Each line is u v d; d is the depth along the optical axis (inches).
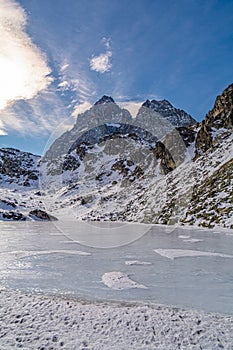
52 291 164.4
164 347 100.3
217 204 662.5
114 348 99.3
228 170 770.2
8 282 184.4
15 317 126.1
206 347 100.1
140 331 112.0
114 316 126.1
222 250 312.5
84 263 247.3
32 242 398.9
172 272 211.3
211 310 134.0
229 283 179.9
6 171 3297.2
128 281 185.5
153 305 140.7
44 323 120.0
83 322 120.5
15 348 99.3
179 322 119.4
